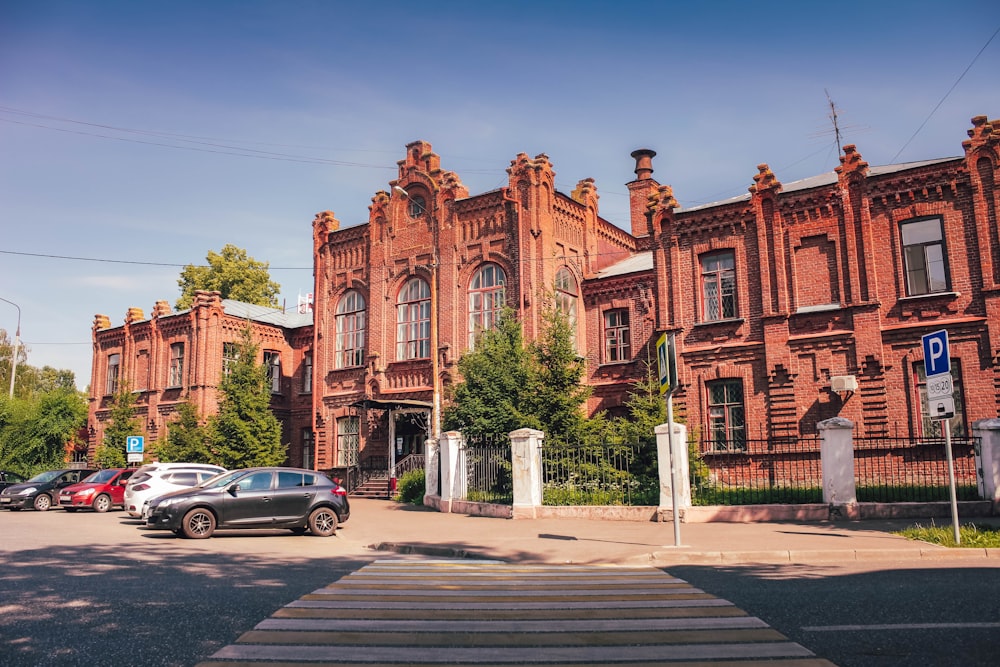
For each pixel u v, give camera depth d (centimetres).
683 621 769
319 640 702
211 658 646
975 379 2138
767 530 1514
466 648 670
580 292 3288
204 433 3500
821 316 2388
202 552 1454
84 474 3150
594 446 1978
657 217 2733
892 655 633
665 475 1773
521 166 3106
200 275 6469
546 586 1001
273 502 1789
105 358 4653
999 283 2131
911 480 2022
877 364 2270
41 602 904
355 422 3541
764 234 2514
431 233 3344
